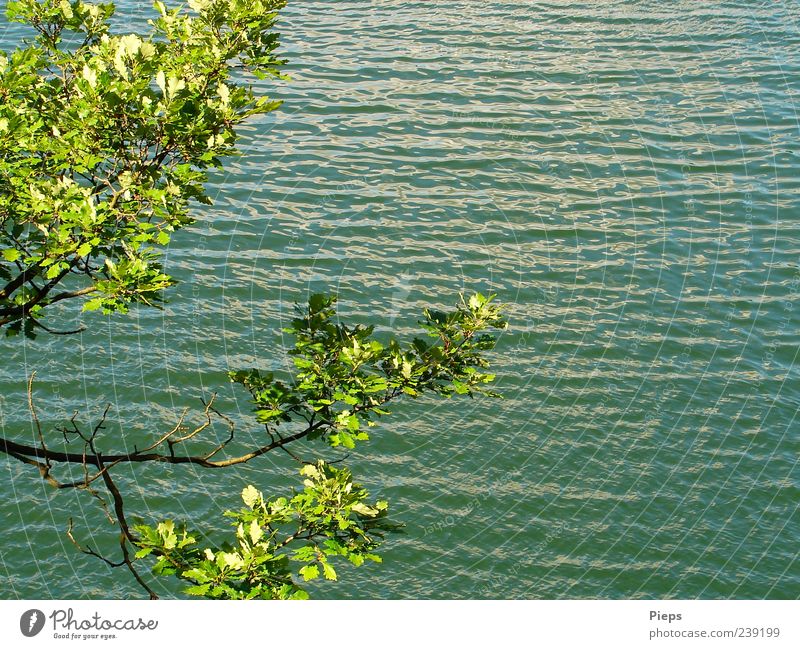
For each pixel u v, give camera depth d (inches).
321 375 464.4
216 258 1131.3
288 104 1460.4
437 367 483.2
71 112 456.1
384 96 1510.8
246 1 511.8
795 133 1437.0
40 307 488.4
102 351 994.7
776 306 1101.1
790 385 989.8
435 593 770.8
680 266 1165.7
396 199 1258.6
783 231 1230.3
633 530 828.6
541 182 1318.9
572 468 884.0
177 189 453.1
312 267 1130.0
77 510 835.4
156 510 839.7
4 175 457.4
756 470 890.1
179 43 537.0
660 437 922.7
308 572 417.1
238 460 487.2
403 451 892.0
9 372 963.3
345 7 1857.8
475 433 916.0
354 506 437.4
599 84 1571.1
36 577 783.7
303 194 1250.6
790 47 1684.3
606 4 1868.8
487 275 1139.3
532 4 1889.8
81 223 427.8
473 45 1699.1
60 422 916.6
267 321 1048.8
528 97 1525.6
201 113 479.2
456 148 1378.0
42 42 577.6
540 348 1025.5
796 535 827.4
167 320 1037.8
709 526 833.5
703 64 1637.6
